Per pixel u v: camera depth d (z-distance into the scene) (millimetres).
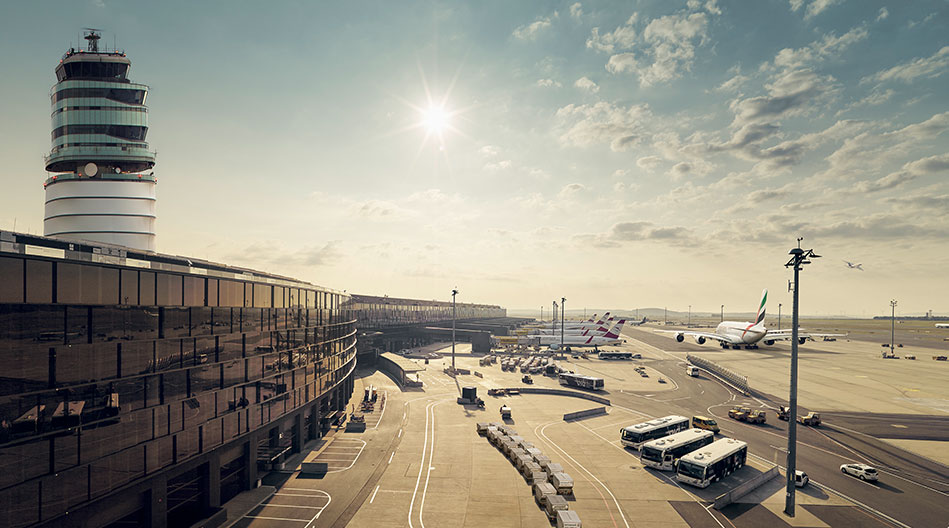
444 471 55750
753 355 168250
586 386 106875
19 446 27828
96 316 32531
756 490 50844
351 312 97500
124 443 34500
